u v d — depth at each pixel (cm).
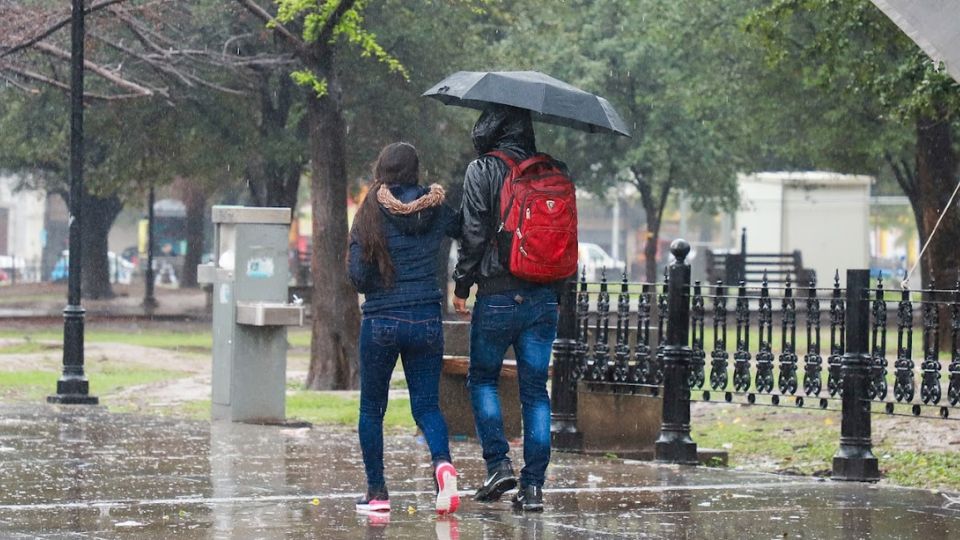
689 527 1845
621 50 8975
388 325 1803
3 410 3591
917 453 3117
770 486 2311
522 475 1966
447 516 1877
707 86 7562
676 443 2712
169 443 2816
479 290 1897
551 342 1916
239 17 6172
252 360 3431
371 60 6550
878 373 2495
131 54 5297
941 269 6469
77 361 4028
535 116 1980
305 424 3481
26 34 5019
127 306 11238
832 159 8000
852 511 2022
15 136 7606
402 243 1805
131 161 7638
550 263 1841
